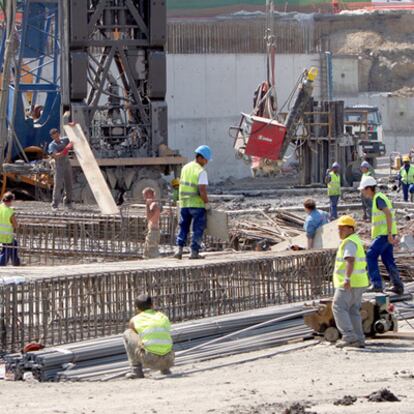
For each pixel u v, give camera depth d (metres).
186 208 54.91
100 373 39.50
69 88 99.56
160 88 100.44
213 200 120.19
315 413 27.02
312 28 196.25
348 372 38.03
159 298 49.28
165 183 103.38
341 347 44.69
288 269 55.38
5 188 101.81
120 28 99.88
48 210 79.81
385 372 37.59
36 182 103.88
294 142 139.38
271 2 120.94
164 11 99.75
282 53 171.88
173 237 71.75
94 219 71.25
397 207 106.38
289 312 48.28
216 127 164.62
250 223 78.81
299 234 74.88
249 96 166.00
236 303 52.50
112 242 70.38
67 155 81.69
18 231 73.31
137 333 38.97
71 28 98.38
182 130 163.25
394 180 145.88
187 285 50.50
